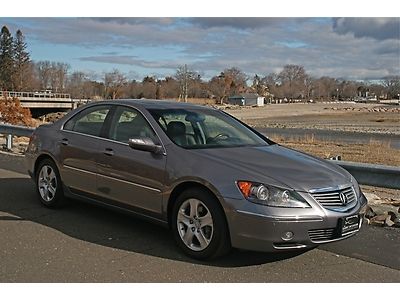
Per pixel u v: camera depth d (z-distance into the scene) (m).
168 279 4.46
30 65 115.88
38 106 68.69
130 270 4.65
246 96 124.19
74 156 6.37
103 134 6.14
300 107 113.25
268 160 5.12
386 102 151.38
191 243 5.02
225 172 4.82
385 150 20.89
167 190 5.21
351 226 4.84
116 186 5.78
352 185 5.07
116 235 5.73
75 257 4.97
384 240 5.84
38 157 7.01
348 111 94.00
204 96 123.94
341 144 24.39
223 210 4.72
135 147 5.38
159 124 5.64
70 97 90.38
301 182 4.70
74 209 6.87
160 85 108.94
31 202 7.26
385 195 9.11
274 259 5.03
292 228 4.50
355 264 4.99
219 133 5.89
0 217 6.43
